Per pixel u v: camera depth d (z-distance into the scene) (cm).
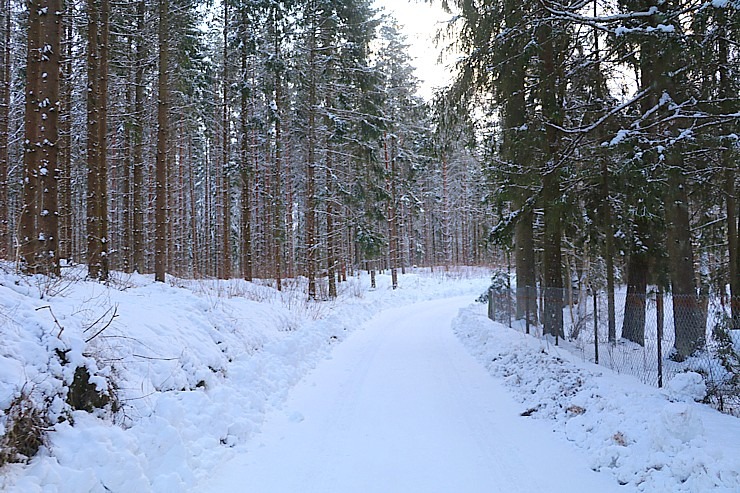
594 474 543
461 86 1323
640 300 1216
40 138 905
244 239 2023
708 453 489
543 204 1195
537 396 822
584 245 1559
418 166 3275
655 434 536
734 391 729
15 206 2205
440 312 2405
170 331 821
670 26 861
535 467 562
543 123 1128
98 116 1266
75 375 533
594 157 1139
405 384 963
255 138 2641
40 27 923
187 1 1809
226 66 2108
